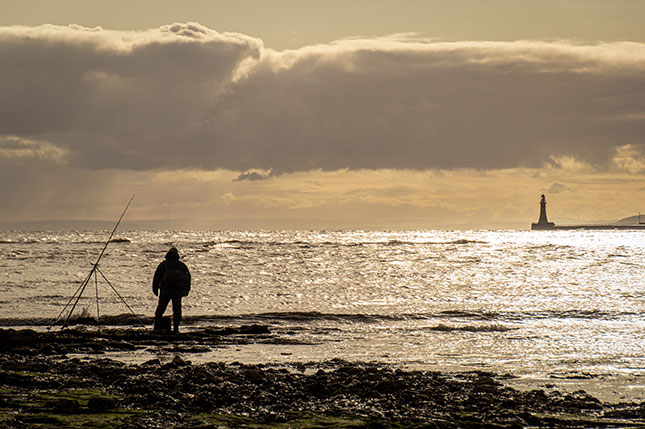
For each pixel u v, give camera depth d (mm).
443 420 17688
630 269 104500
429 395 20859
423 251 175000
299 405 18891
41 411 16719
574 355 31359
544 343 35219
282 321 44750
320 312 48000
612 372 26891
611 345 34438
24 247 170875
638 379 25266
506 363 29047
